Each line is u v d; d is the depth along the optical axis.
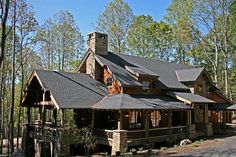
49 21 45.28
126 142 21.66
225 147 21.38
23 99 27.00
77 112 25.52
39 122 27.75
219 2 40.56
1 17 14.84
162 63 34.41
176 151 20.47
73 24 46.81
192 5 42.72
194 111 30.50
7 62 32.94
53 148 22.12
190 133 27.12
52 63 47.00
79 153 22.80
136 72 26.19
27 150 26.28
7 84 42.59
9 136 27.52
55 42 46.41
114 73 25.47
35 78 25.27
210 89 34.03
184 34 44.75
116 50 45.66
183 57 54.03
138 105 22.53
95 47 27.98
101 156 20.86
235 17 39.78
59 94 22.53
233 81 52.66
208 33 43.12
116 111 24.09
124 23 45.75
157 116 28.03
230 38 42.56
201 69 32.06
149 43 52.75
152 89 27.83
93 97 24.12
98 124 25.45
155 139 23.83
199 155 18.27
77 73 27.25
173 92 28.55
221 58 48.94
